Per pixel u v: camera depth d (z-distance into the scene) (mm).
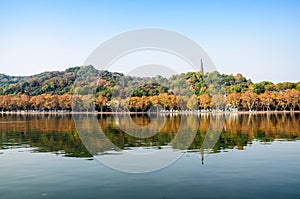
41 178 15969
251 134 35281
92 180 15539
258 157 20828
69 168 18141
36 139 31969
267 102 105625
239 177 15781
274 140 29781
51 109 119250
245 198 12734
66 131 40219
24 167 18531
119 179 15727
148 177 15992
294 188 13867
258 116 77375
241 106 109312
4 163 19750
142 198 12852
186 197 12961
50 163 19578
